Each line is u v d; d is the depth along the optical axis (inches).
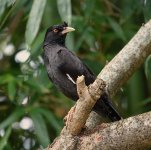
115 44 550.0
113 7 551.8
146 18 461.4
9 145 474.0
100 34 519.5
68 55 422.3
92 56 523.8
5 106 532.7
